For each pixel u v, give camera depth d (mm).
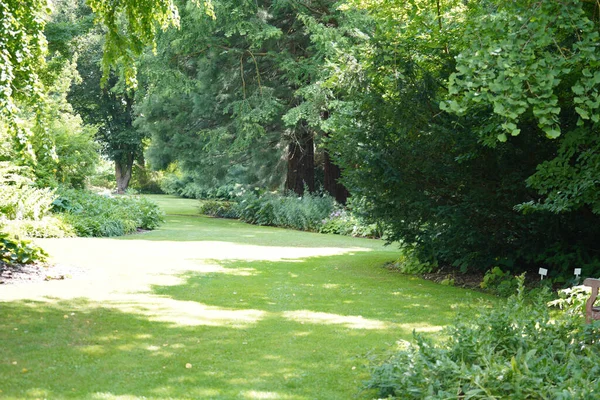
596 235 8797
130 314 6609
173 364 4820
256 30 19234
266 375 4586
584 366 4020
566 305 6266
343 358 5070
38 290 7715
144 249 12602
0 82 6355
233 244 14539
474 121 8641
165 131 24953
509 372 3674
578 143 7395
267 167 23219
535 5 5125
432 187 9539
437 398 3570
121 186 44812
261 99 20359
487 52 4996
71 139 22078
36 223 14109
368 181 9547
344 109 10227
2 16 6488
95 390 4156
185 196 42344
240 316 6707
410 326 6332
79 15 33750
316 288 8688
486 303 7754
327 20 18703
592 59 4934
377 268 10984
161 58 21016
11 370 4555
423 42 9281
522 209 8453
